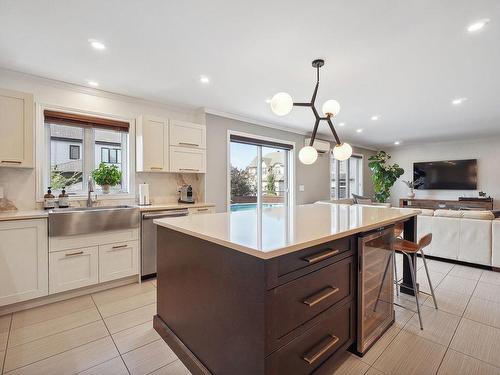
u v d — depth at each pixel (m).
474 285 2.88
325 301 1.46
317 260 1.37
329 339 1.47
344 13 1.78
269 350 1.16
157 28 1.96
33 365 1.63
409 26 1.92
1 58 2.39
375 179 7.08
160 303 1.99
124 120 3.41
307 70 2.66
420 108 3.99
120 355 1.73
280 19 1.85
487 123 4.96
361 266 1.68
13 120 2.42
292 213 2.29
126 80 2.91
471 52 2.30
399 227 2.65
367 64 2.54
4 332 1.98
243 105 3.83
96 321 2.15
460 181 6.84
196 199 3.99
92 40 2.11
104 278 2.71
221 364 1.38
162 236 1.95
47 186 2.95
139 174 3.52
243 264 1.24
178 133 3.54
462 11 1.75
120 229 2.81
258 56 2.38
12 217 2.21
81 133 3.20
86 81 2.92
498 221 3.33
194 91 3.26
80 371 1.58
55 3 1.68
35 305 2.38
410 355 1.73
